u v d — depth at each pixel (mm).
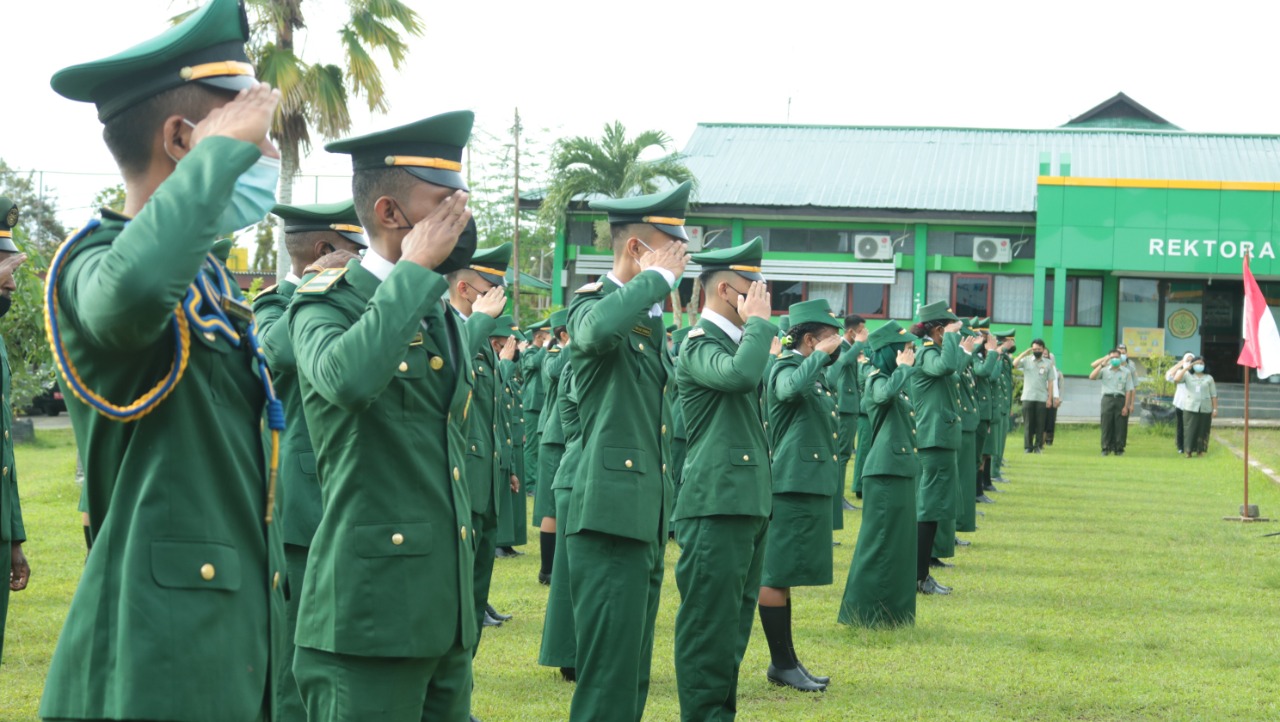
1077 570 9789
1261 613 8172
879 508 7367
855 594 7477
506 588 8727
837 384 11914
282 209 4875
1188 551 10789
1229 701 6020
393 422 3037
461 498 3174
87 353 2340
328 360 2799
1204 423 21484
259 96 2365
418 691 3082
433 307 3027
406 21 16781
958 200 28594
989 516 13117
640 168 25719
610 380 4703
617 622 4562
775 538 6148
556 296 28203
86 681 2381
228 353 2539
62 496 13141
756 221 28750
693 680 5066
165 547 2398
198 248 2205
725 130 32875
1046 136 32562
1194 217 27203
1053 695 6062
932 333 9023
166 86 2420
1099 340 29000
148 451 2430
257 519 2557
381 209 3119
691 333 5289
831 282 28797
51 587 8172
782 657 6133
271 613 2562
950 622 7730
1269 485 16250
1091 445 24125
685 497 5137
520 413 10875
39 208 23828
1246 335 13484
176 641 2365
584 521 4559
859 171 30172
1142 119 36562
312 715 3139
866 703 5852
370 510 3037
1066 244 27516
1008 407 17391
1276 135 31797
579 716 4582
